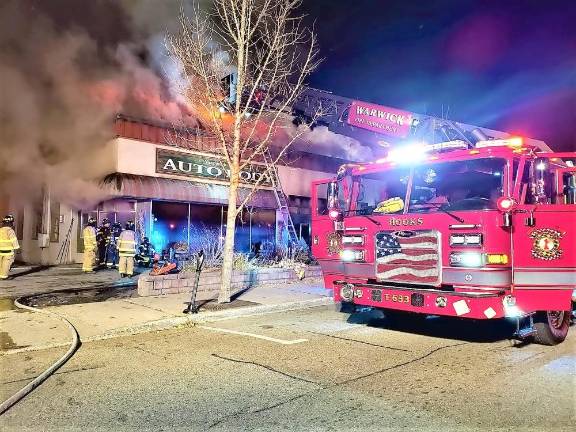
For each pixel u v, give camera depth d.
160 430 3.80
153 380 5.04
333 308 9.70
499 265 5.52
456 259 5.78
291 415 4.06
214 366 5.55
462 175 6.53
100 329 7.25
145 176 16.88
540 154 5.80
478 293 5.60
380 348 6.32
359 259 6.86
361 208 7.56
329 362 5.66
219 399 4.46
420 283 6.12
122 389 4.77
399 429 3.75
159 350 6.32
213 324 8.12
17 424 3.94
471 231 5.66
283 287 11.84
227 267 9.57
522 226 5.64
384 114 16.48
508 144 5.86
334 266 7.34
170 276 10.52
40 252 19.25
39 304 9.23
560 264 5.70
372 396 4.50
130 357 5.97
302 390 4.69
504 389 4.66
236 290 11.25
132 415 4.11
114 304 9.22
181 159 17.81
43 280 12.86
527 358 5.79
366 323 8.09
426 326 7.80
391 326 7.82
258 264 13.58
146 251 15.89
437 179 6.72
